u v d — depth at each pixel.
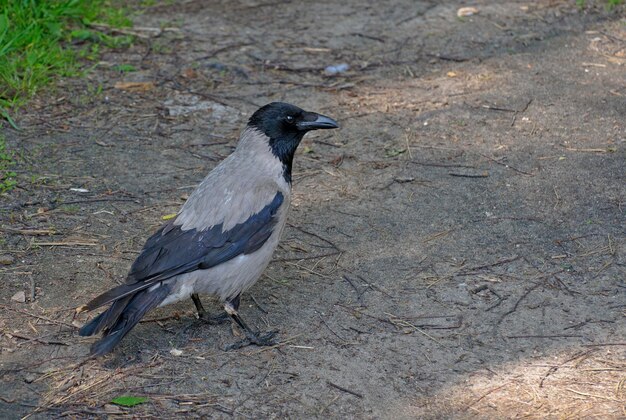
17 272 9.23
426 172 11.45
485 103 13.23
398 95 13.56
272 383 7.73
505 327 8.51
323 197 10.95
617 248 9.76
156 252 7.98
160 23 15.98
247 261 8.30
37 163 11.45
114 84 13.73
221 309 8.95
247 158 8.77
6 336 8.25
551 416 7.28
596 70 14.22
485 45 15.23
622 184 11.03
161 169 11.51
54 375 7.76
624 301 8.85
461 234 10.11
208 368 7.93
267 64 14.57
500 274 9.37
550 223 10.29
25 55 13.88
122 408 7.36
